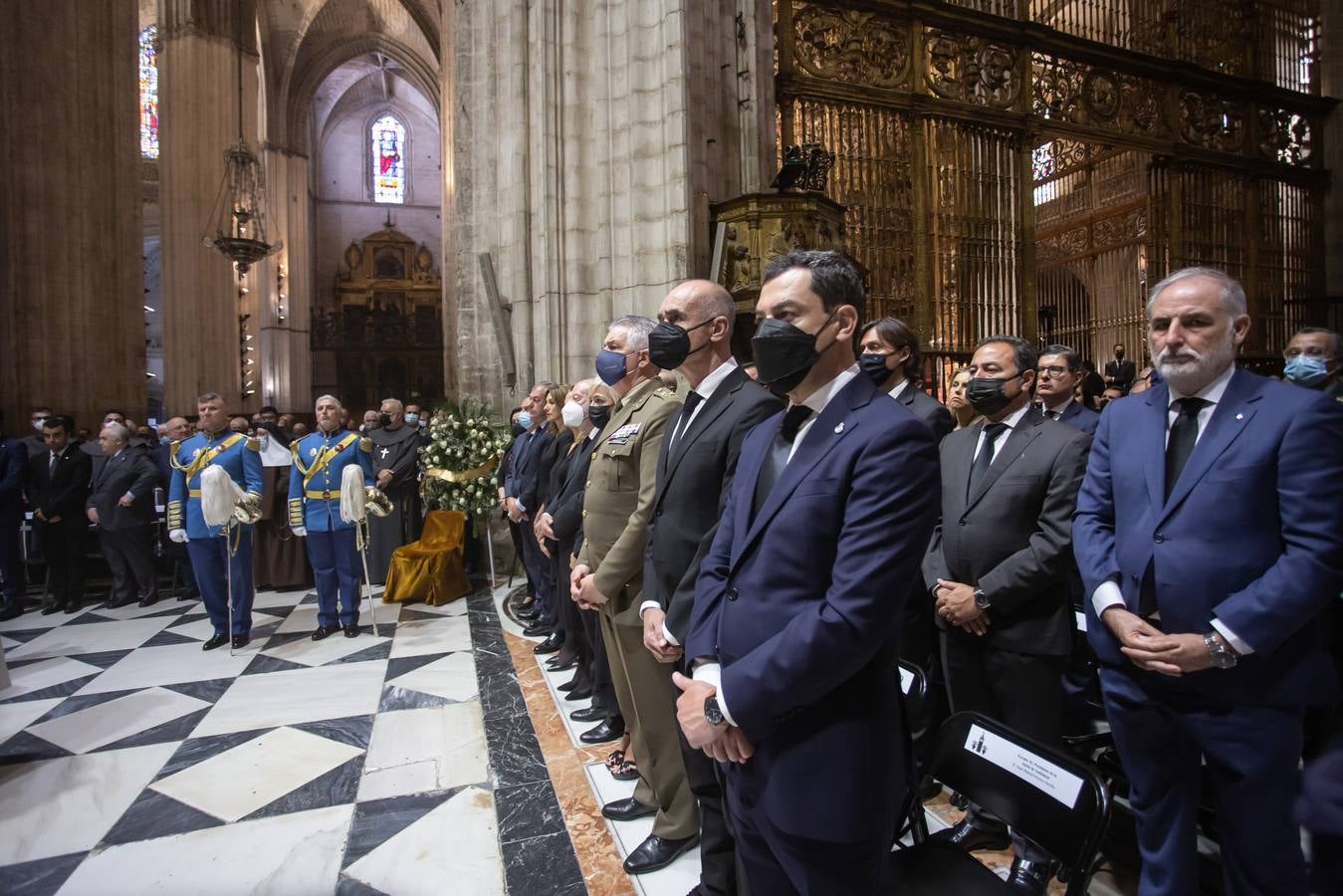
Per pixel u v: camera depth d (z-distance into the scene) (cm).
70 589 598
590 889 234
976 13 902
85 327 988
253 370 2288
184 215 1343
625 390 296
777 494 150
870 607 131
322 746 339
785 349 147
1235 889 177
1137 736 189
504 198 726
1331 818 92
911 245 867
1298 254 1218
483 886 237
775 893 154
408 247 3080
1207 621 175
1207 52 1150
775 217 641
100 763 325
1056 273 1491
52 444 603
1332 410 171
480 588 655
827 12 836
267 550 660
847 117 843
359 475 497
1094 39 1118
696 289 230
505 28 722
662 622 205
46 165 955
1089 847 145
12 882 242
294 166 2552
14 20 936
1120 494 197
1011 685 242
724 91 724
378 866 248
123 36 1054
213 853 257
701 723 143
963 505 262
